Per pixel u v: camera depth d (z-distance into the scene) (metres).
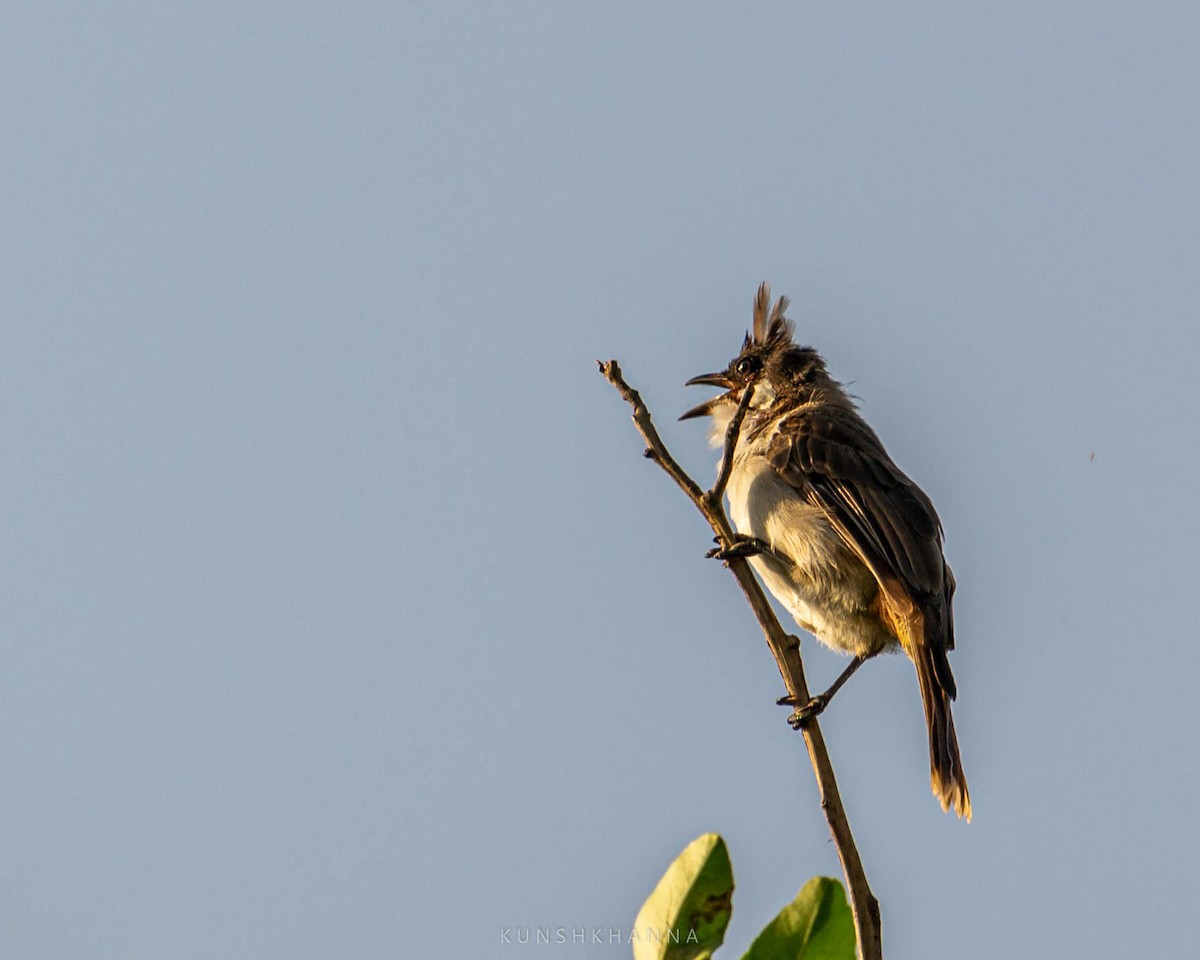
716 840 6.44
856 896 7.39
